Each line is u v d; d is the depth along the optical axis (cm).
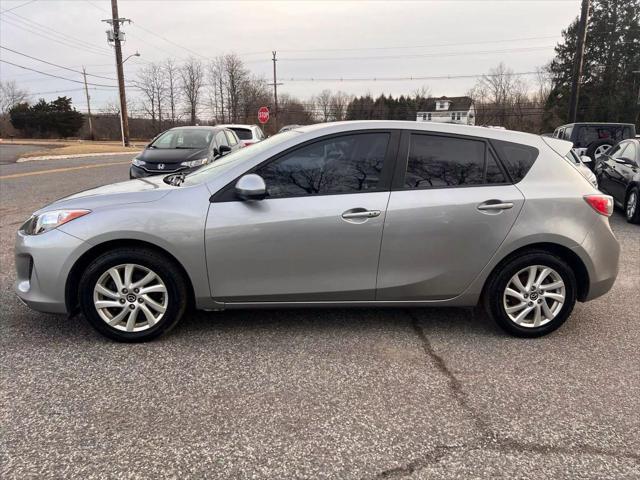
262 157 360
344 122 379
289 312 431
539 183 375
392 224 357
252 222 350
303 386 312
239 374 325
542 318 385
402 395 304
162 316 365
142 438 259
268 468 239
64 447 251
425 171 366
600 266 381
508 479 234
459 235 363
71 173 1547
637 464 245
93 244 347
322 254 357
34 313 421
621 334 397
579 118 4997
